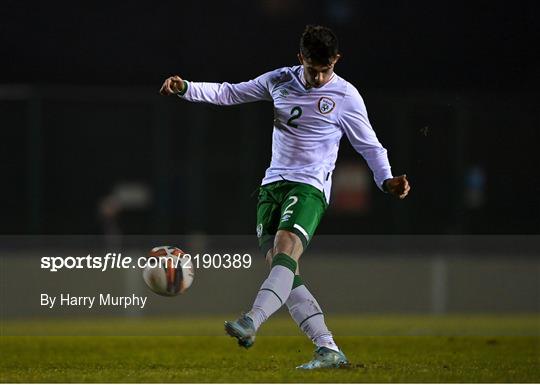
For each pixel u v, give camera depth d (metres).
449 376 23.55
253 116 90.62
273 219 24.20
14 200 90.56
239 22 109.88
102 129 93.25
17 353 33.06
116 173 93.25
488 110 89.81
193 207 88.69
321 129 24.02
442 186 90.50
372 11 108.62
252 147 90.56
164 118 90.62
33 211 89.50
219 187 91.19
